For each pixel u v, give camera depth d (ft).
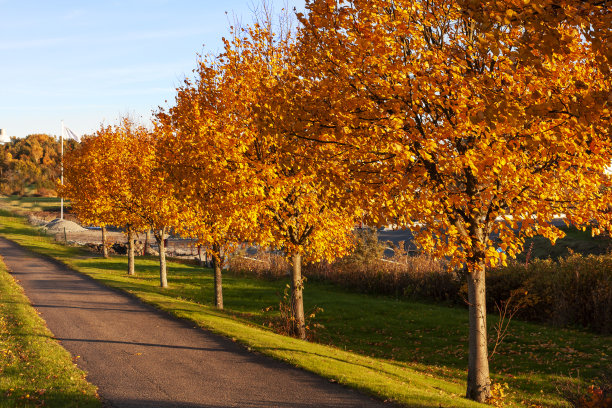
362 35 28.76
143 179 82.48
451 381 43.45
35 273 92.79
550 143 22.76
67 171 128.47
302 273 108.17
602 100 19.06
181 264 127.13
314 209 51.72
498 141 27.12
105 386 31.07
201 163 49.80
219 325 51.16
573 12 16.34
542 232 30.63
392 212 29.73
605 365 46.55
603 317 60.08
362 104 29.22
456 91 26.81
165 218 78.07
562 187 32.12
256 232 51.26
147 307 62.49
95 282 84.43
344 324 69.51
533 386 42.52
